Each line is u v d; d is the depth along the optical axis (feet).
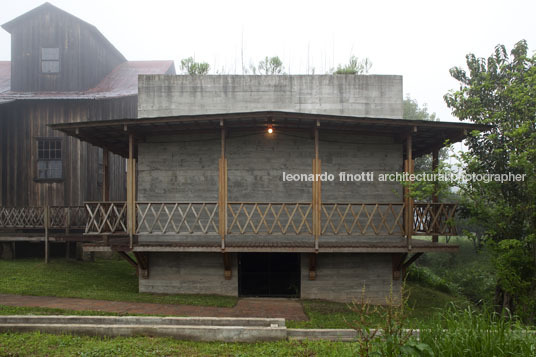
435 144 34.96
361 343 14.10
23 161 47.47
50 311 23.43
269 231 28.89
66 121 47.93
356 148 33.60
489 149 32.78
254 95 34.76
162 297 30.09
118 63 68.08
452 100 35.50
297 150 33.17
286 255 33.42
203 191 33.14
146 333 18.95
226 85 34.86
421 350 13.34
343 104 34.71
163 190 33.35
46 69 52.90
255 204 28.96
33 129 47.70
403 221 32.24
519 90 28.25
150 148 33.65
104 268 40.98
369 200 33.27
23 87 52.60
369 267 33.06
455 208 30.01
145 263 32.45
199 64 37.99
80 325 19.12
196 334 18.90
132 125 29.58
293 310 27.71
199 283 32.78
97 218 37.99
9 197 47.11
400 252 29.58
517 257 28.40
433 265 79.25
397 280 32.96
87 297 28.45
